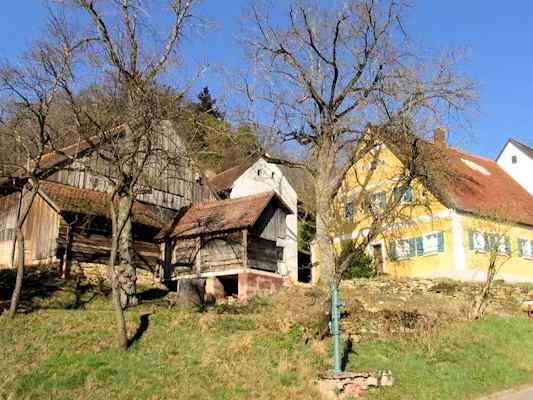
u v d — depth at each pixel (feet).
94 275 79.00
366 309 62.34
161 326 50.55
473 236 97.50
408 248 103.35
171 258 86.38
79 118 52.80
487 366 49.24
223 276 80.12
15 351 42.19
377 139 78.84
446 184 99.81
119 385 38.11
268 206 85.66
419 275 100.32
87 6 51.57
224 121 81.46
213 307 63.93
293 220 132.98
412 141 70.08
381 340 52.49
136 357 43.09
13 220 84.94
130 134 55.11
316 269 120.78
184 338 47.83
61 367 39.99
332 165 89.15
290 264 125.39
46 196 78.79
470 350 52.95
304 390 39.11
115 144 52.90
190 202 105.70
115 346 44.68
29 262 80.02
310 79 86.48
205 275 81.35
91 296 67.87
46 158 91.76
